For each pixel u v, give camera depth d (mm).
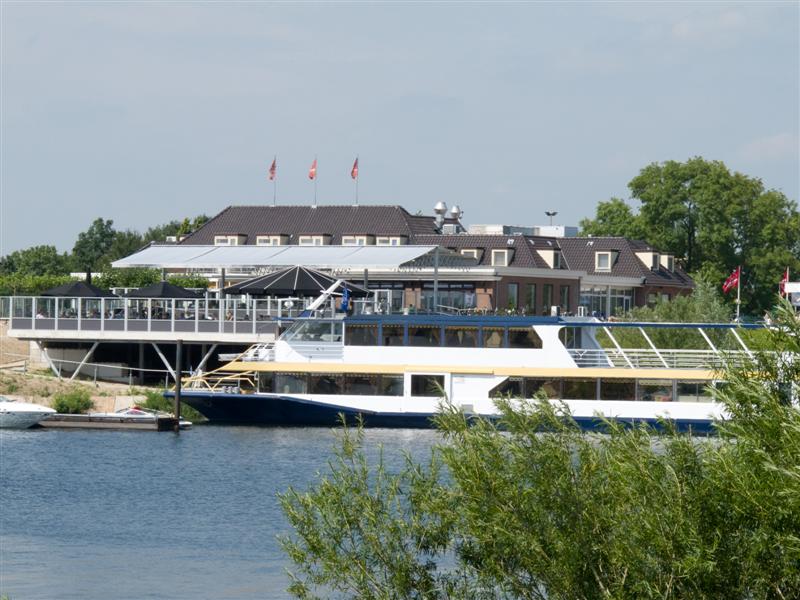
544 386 157125
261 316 186500
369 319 163625
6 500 121438
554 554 60156
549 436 62781
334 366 163750
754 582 54812
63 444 153625
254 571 97625
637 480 58500
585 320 162250
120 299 191625
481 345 159750
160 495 124312
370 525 67438
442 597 65562
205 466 138625
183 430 164875
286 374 166250
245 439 156500
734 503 55062
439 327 161125
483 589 64625
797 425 54344
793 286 191000
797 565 53875
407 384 161625
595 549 59438
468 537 65312
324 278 183750
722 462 56156
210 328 187250
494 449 63188
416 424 161750
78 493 125000
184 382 174125
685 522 55938
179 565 99188
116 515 115688
